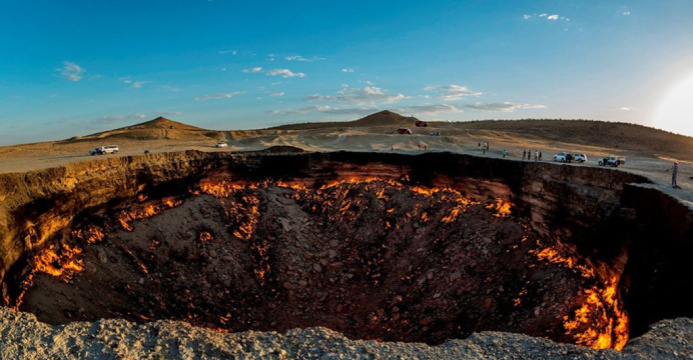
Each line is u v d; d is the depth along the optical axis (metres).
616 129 89.88
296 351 9.77
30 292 18.12
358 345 10.05
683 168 32.22
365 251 31.17
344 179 39.56
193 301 23.89
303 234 33.12
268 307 25.17
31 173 20.77
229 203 34.59
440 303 23.81
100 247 24.20
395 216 34.00
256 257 29.44
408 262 28.92
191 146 64.56
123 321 10.62
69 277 20.81
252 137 81.12
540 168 27.98
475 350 9.86
